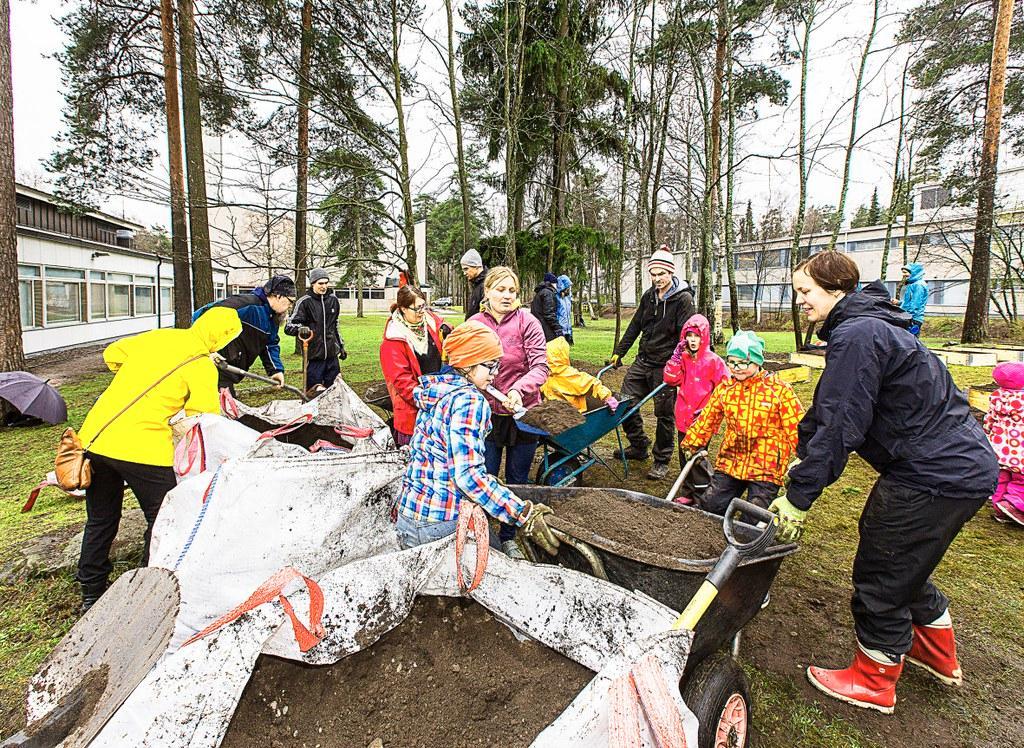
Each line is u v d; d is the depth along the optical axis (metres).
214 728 1.62
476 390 2.32
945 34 12.33
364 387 9.57
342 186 10.34
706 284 13.32
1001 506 4.36
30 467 5.90
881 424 2.19
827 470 2.13
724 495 3.34
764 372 3.26
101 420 2.85
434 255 50.56
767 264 30.64
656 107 12.73
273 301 5.12
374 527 2.62
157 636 1.82
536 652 2.27
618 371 11.22
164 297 28.39
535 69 12.80
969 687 2.59
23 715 2.37
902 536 2.20
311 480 2.42
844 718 2.39
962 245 21.12
